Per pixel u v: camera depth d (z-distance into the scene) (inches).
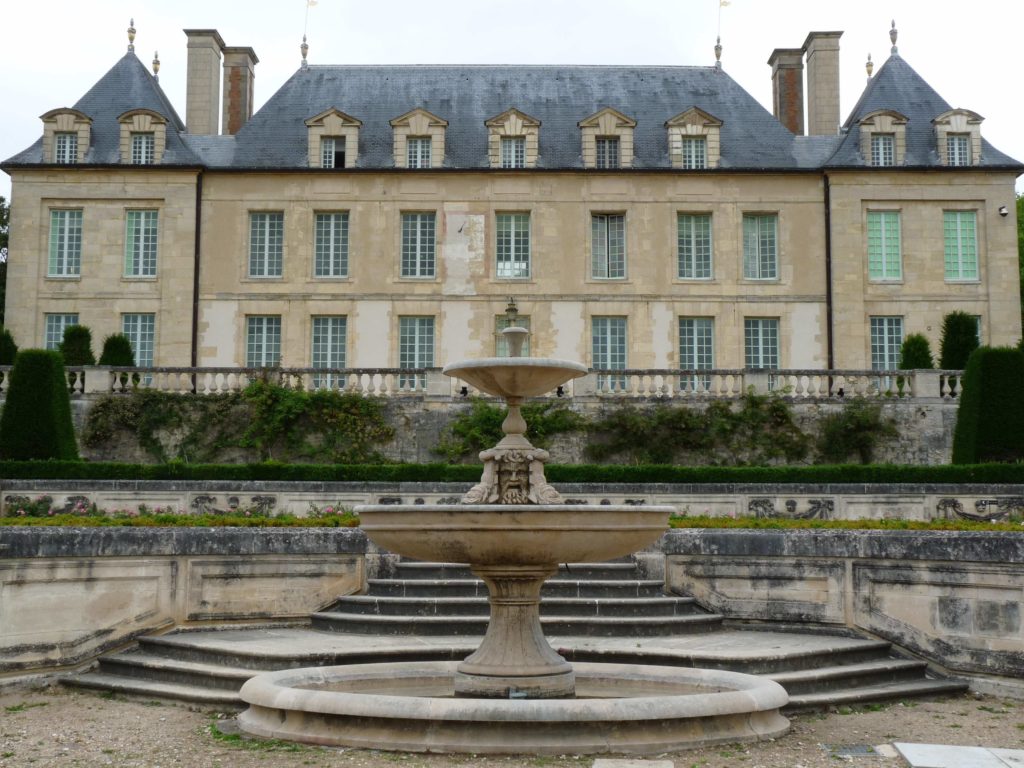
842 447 1285.7
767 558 556.4
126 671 482.0
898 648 508.7
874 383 1311.5
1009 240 1621.6
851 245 1620.3
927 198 1628.9
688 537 574.6
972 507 906.7
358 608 558.6
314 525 652.7
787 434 1290.6
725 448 1291.8
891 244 1633.9
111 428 1291.8
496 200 1635.1
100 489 908.6
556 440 1284.4
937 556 494.6
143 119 1638.8
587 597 570.6
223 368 1320.1
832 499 925.2
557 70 1798.7
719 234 1631.4
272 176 1630.2
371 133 1692.9
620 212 1640.0
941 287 1619.1
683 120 1664.6
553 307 1616.6
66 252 1627.7
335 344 1621.6
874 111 1662.2
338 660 456.4
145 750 354.3
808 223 1630.2
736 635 532.1
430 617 534.6
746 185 1637.6
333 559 574.6
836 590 535.5
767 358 1625.2
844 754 351.3
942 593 494.0
